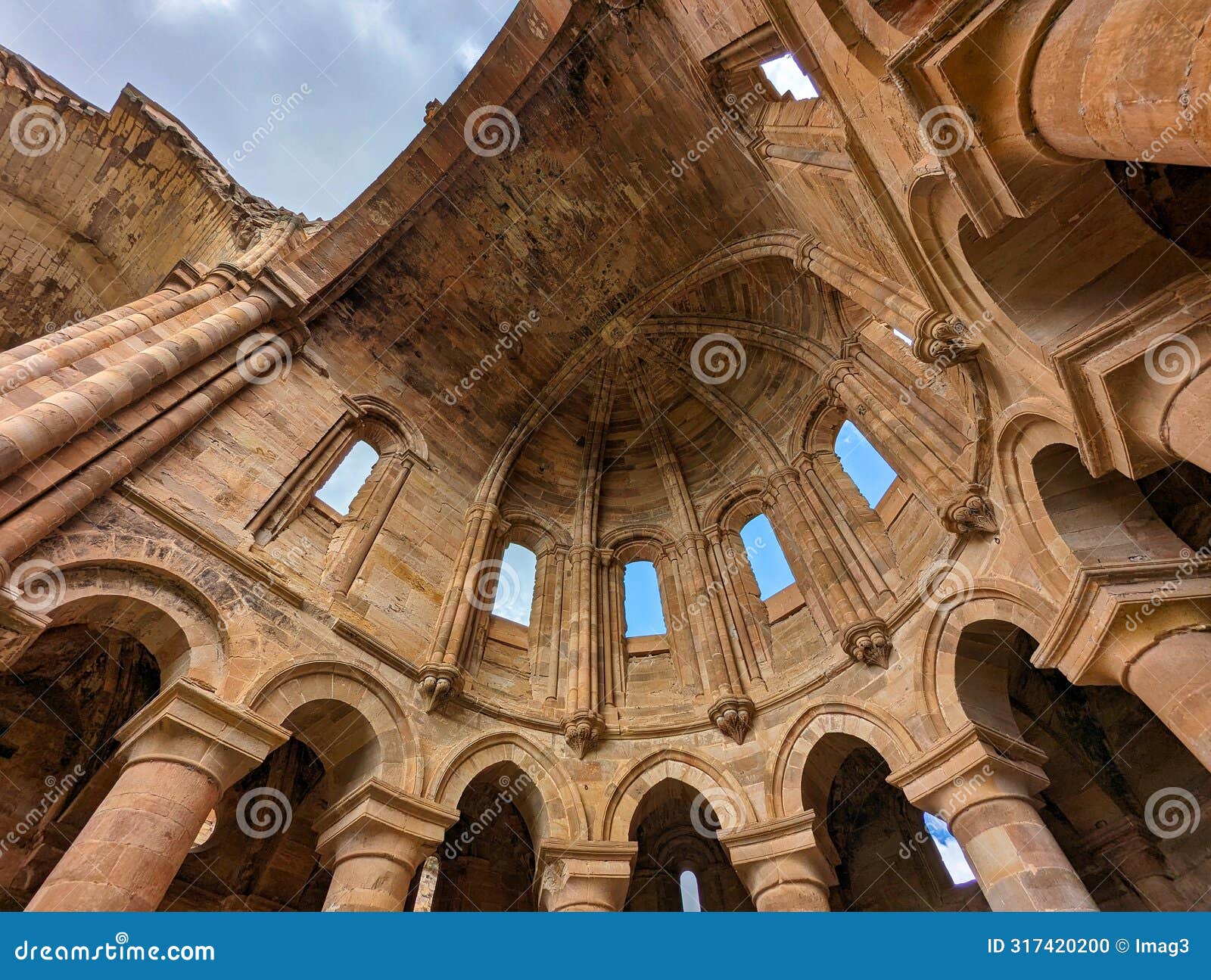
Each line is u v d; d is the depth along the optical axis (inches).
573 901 465.4
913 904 625.3
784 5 445.1
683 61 664.4
